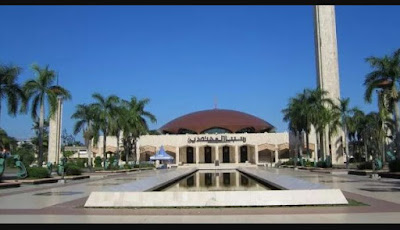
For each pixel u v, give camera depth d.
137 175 45.72
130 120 67.69
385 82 41.44
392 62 40.84
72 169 41.50
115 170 58.97
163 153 77.75
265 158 100.19
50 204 17.16
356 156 107.00
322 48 83.50
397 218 12.49
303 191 15.45
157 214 13.66
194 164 93.00
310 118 64.50
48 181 33.94
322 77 82.69
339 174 43.12
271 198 15.20
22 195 21.69
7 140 70.19
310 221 12.04
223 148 102.00
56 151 62.66
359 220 12.15
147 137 97.12
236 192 15.30
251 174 35.19
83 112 60.06
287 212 13.81
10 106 33.84
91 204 15.63
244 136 96.06
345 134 62.84
